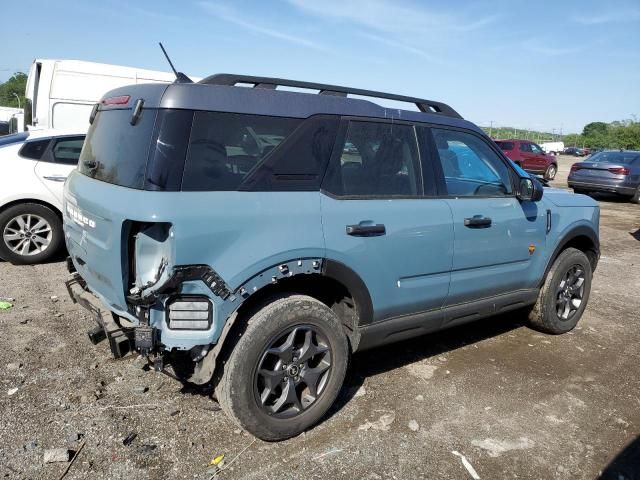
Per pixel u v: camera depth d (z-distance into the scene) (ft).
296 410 10.34
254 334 9.57
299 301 10.10
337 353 10.70
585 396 12.86
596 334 17.19
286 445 10.20
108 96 11.63
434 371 13.73
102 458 9.45
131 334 9.40
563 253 16.33
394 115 11.94
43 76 29.96
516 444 10.71
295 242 9.87
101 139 11.09
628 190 54.95
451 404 12.08
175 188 9.01
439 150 12.84
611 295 21.93
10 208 20.90
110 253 9.40
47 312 16.10
